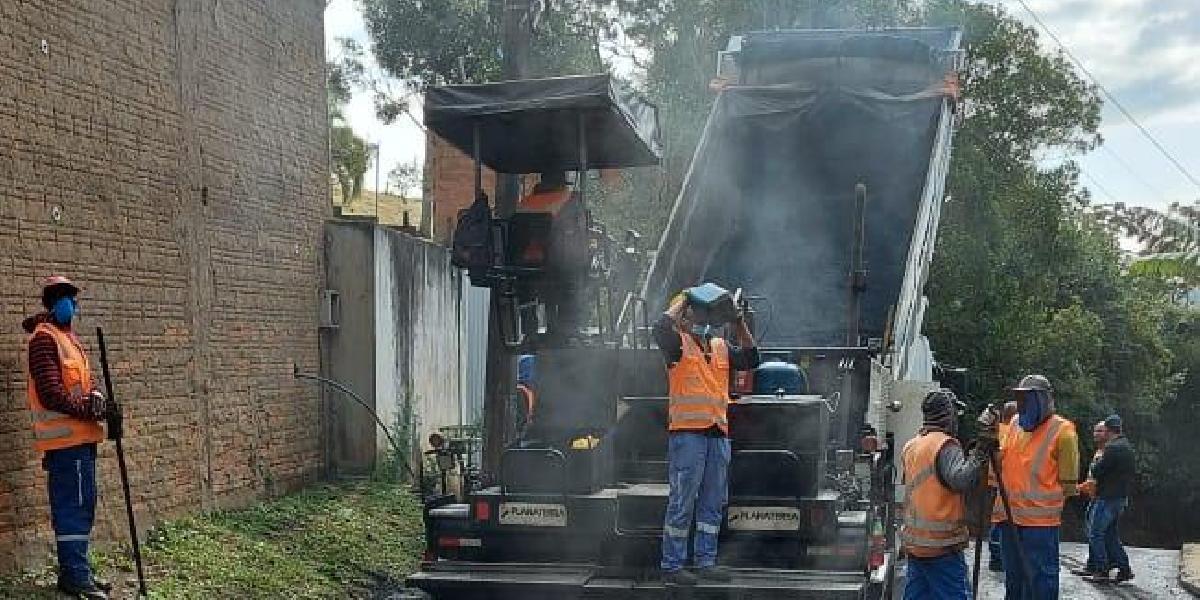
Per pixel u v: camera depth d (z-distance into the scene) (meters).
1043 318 29.88
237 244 11.09
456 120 8.52
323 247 13.08
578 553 7.71
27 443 7.96
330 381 12.48
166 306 9.78
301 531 10.59
